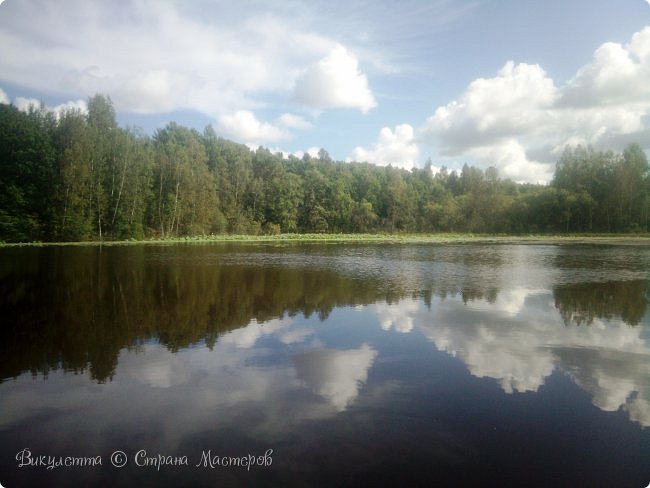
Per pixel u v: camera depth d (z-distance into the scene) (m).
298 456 6.36
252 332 12.66
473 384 8.91
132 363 10.06
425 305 16.44
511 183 112.69
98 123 66.81
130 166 62.69
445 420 7.43
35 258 33.12
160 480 5.89
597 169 84.62
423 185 130.62
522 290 19.61
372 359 10.34
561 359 10.41
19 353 10.75
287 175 110.62
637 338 12.15
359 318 14.35
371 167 146.62
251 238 76.31
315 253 42.12
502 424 7.33
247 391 8.53
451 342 11.70
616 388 8.77
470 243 62.75
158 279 22.64
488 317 14.51
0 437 6.94
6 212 53.06
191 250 44.66
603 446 6.73
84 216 57.34
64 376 9.30
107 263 30.06
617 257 36.47
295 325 13.46
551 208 85.81
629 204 79.88
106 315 14.74
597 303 16.78
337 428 7.13
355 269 27.89
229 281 22.09
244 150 120.81
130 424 7.28
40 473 6.08
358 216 106.06
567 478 5.96
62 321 13.88
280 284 21.27
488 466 6.19
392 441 6.76
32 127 57.84
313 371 9.55
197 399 8.16
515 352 10.91
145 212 68.19
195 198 75.56
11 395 8.39
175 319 14.19
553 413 7.73
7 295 18.12
